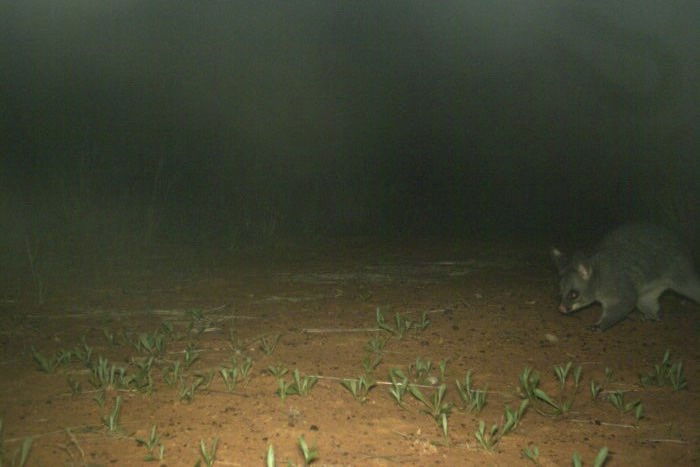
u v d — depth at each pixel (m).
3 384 5.98
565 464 4.70
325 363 6.70
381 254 13.16
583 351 7.33
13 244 12.09
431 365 6.73
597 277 8.14
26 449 4.44
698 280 8.49
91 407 5.49
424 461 4.70
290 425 5.21
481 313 8.70
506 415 5.30
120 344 7.17
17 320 7.99
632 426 5.38
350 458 4.72
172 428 5.14
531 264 12.15
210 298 9.29
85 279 10.29
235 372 6.01
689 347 7.52
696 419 5.54
